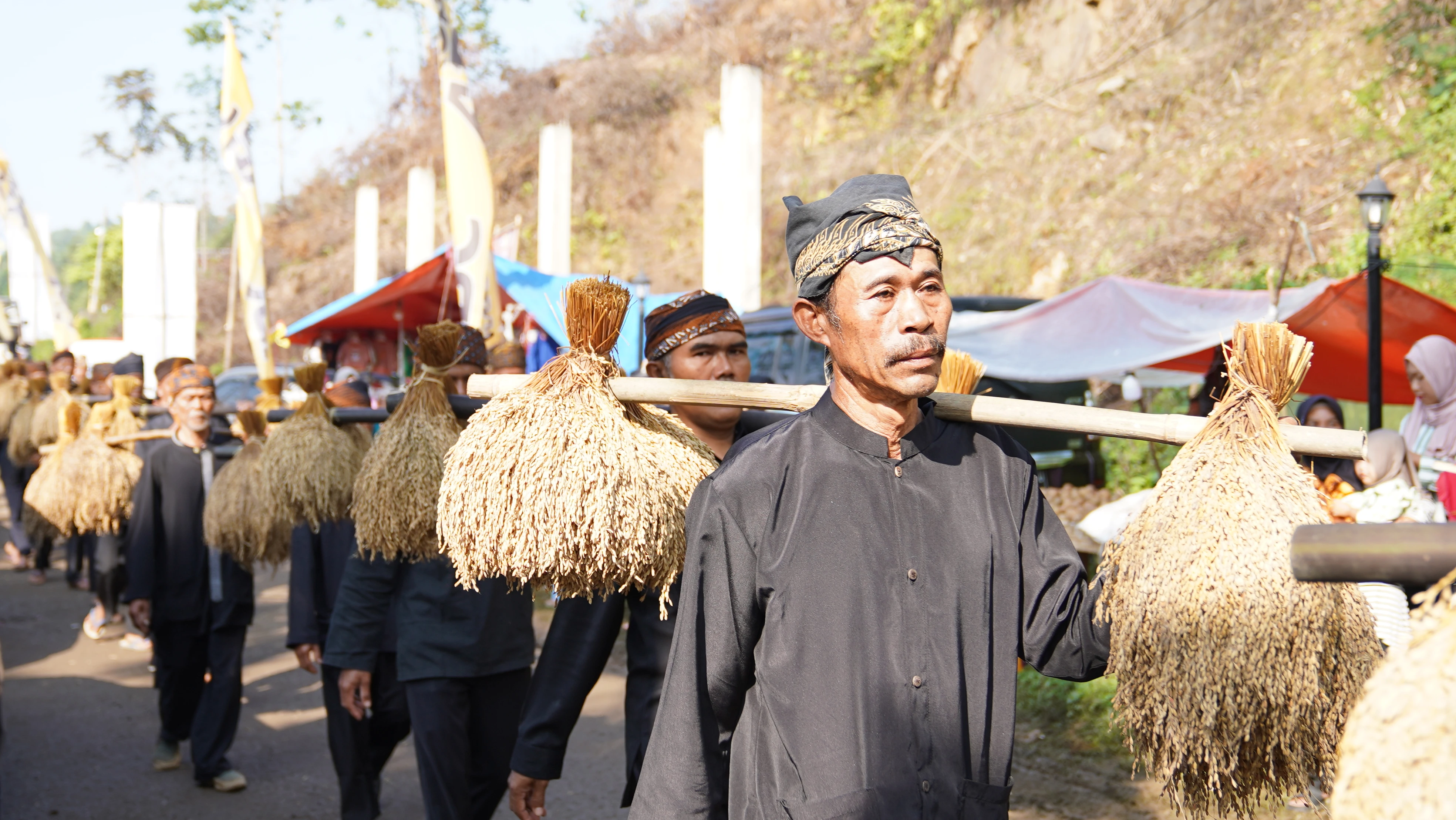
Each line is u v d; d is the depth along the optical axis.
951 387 1.99
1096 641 1.57
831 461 1.69
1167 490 1.49
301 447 3.35
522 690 3.38
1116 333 7.19
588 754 5.23
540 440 1.82
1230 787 1.44
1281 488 1.42
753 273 12.48
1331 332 6.91
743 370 2.92
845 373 1.70
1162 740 1.45
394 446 2.48
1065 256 13.77
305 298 27.12
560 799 4.71
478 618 3.24
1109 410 1.64
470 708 3.32
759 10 24.17
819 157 19.66
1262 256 10.95
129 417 6.10
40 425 8.59
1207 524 1.42
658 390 1.91
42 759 5.30
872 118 20.19
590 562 1.84
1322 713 1.37
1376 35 11.77
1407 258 9.33
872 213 1.62
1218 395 6.58
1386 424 8.27
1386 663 0.88
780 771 1.59
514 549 1.82
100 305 40.09
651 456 1.91
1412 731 0.82
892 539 1.64
